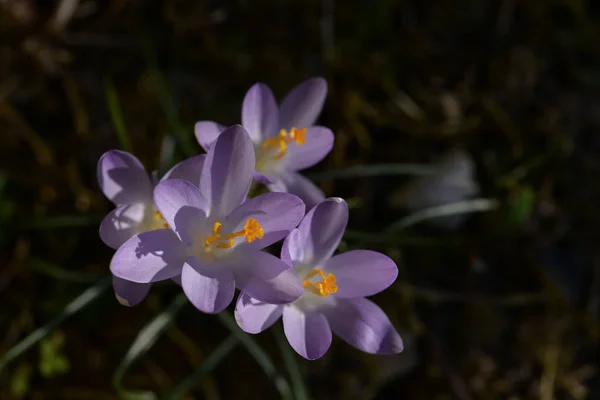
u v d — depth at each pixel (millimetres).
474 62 711
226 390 662
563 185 702
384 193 688
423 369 676
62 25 672
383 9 698
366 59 700
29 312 652
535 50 715
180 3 685
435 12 712
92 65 675
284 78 691
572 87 714
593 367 688
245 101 591
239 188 564
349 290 576
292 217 561
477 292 685
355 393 667
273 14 694
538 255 693
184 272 554
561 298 688
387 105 697
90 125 669
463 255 688
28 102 666
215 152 559
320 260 578
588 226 701
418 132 696
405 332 675
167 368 659
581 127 710
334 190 686
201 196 559
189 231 561
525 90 709
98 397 650
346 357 668
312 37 697
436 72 707
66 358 651
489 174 697
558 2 718
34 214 659
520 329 686
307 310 576
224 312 624
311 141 599
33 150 663
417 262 686
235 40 690
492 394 677
